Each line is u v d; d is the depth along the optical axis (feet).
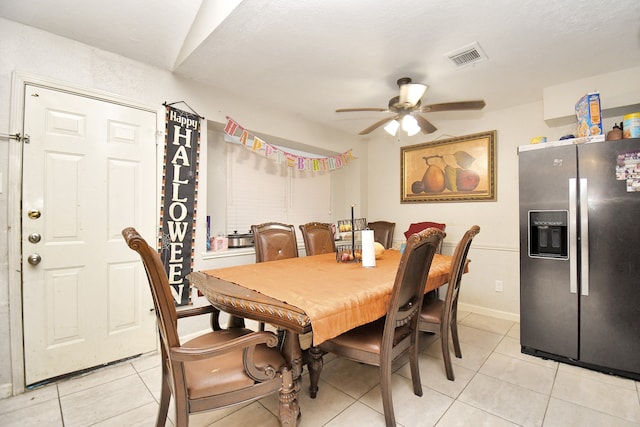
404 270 4.45
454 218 11.51
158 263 3.33
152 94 7.61
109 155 6.93
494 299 10.37
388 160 13.79
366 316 4.46
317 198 13.93
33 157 5.97
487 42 6.36
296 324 3.77
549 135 9.41
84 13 5.78
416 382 5.64
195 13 6.51
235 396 3.74
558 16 5.49
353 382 6.22
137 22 6.17
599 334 6.60
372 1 5.14
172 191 7.93
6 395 5.65
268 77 8.11
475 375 6.47
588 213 6.72
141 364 7.03
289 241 8.96
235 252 9.28
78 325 6.48
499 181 10.41
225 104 9.08
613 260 6.48
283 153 10.68
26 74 5.88
